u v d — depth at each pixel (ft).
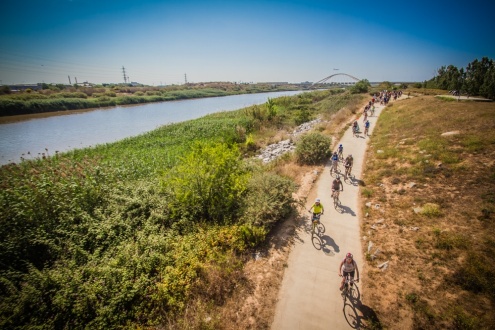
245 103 310.45
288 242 36.96
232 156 44.57
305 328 24.89
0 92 231.50
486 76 141.28
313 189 52.08
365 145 77.41
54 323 24.27
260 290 29.22
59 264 30.35
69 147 106.42
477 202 37.50
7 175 56.24
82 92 286.05
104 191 45.24
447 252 30.66
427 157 55.01
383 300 26.89
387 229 37.35
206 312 26.30
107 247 34.50
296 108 187.01
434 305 25.13
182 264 30.37
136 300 26.71
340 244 36.11
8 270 28.73
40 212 36.96
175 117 198.49
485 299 24.66
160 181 45.68
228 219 39.86
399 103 136.98
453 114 84.02
